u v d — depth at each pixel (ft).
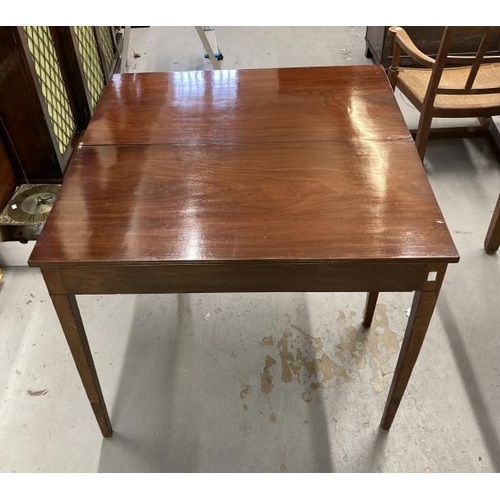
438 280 3.34
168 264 3.23
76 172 3.89
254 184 3.73
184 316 5.76
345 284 3.43
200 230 3.39
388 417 4.54
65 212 3.55
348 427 4.72
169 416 4.86
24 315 5.78
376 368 5.17
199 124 4.39
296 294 5.96
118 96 4.80
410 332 3.74
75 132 7.55
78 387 5.09
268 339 5.49
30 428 4.79
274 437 4.68
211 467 4.49
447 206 7.02
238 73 5.11
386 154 3.96
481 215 6.88
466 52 9.30
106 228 3.42
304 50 11.22
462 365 5.16
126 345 5.48
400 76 7.02
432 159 7.86
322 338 5.48
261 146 4.10
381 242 3.25
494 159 7.81
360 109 4.50
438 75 5.86
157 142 4.19
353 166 3.85
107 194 3.68
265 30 12.04
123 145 4.16
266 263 3.21
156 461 4.54
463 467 4.42
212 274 3.37
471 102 6.40
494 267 6.15
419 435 4.64
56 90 6.79
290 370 5.19
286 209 3.51
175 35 11.81
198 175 3.83
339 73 5.04
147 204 3.59
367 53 10.75
